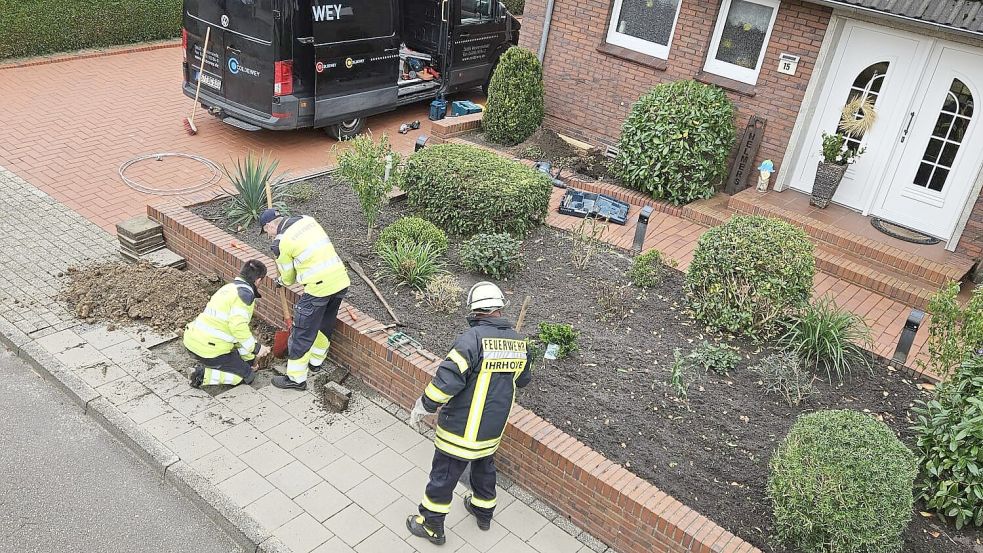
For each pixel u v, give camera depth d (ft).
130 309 24.81
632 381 22.25
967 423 17.92
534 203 29.60
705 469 19.52
